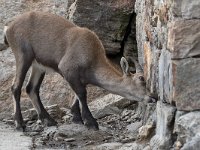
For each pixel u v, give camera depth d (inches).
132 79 778.8
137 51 919.7
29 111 866.1
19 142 711.7
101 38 932.0
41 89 947.3
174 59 514.9
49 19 834.8
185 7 507.8
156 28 624.4
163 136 548.4
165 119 542.3
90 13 925.8
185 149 486.3
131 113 862.5
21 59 839.1
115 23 923.4
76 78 802.2
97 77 802.2
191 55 508.7
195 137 485.1
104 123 838.5
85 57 797.2
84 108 794.8
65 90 943.0
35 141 722.8
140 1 813.9
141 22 796.0
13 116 892.6
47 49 826.2
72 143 713.0
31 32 836.0
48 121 815.1
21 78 834.8
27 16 846.5
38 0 1077.1
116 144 676.7
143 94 768.9
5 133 773.9
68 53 805.2
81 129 776.3
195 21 505.7
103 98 910.4
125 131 775.7
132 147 620.7
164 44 570.3
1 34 1027.3
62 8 1053.2
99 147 669.3
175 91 515.2
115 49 935.7
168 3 548.1
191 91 511.5
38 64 844.0
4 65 976.3
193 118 504.4
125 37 933.2
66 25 827.4
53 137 743.7
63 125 807.1
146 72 725.3
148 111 693.9
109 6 919.7
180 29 508.7
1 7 1067.3
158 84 617.9
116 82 792.9
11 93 912.3
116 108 879.7
